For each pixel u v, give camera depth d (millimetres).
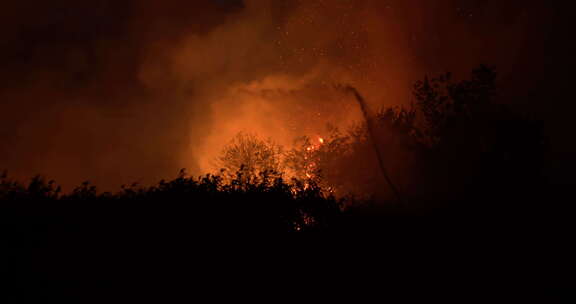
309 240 5023
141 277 3979
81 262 4020
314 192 5812
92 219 4559
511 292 4777
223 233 4625
